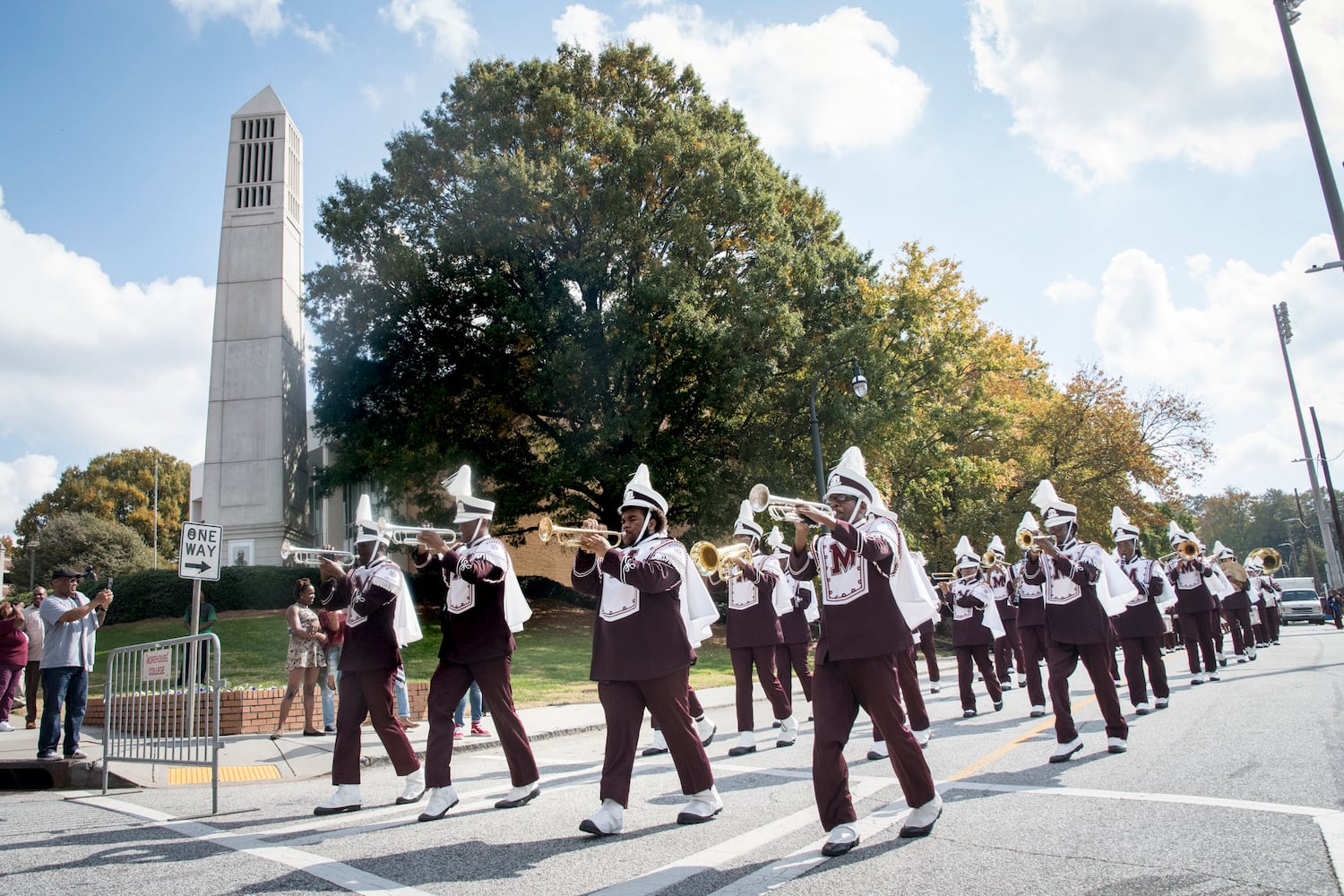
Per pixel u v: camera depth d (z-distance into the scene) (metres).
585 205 27.56
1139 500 37.91
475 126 28.73
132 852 5.38
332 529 36.91
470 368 27.73
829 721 5.05
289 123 33.44
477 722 11.14
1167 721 9.39
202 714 8.99
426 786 6.39
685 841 5.16
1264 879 3.97
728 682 18.36
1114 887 3.94
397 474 26.48
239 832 5.92
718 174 27.58
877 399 28.30
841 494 5.63
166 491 72.44
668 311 26.66
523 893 4.25
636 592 5.82
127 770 9.01
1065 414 38.72
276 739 10.94
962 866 4.37
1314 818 4.95
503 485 28.17
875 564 5.23
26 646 11.83
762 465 26.34
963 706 11.44
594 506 29.16
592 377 26.72
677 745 5.70
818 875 4.34
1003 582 15.31
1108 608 8.12
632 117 30.33
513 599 6.89
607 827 5.37
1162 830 4.88
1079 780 6.49
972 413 33.44
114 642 23.22
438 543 6.45
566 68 31.08
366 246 28.83
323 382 28.98
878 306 29.78
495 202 26.27
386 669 6.79
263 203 32.56
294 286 32.97
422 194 28.83
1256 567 22.36
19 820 6.68
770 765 8.05
